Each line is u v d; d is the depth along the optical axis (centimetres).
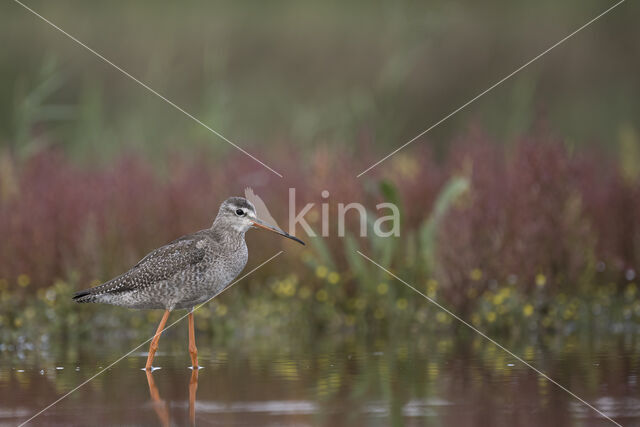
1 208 1565
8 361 1143
